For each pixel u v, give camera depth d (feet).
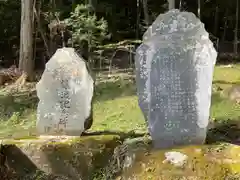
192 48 14.76
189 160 13.46
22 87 30.68
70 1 46.09
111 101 24.97
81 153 15.39
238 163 13.19
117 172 14.48
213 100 23.22
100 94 26.63
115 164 14.88
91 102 16.58
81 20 36.76
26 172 15.55
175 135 14.69
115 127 19.99
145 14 43.86
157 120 14.85
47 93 16.78
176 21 14.96
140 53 15.19
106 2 46.09
